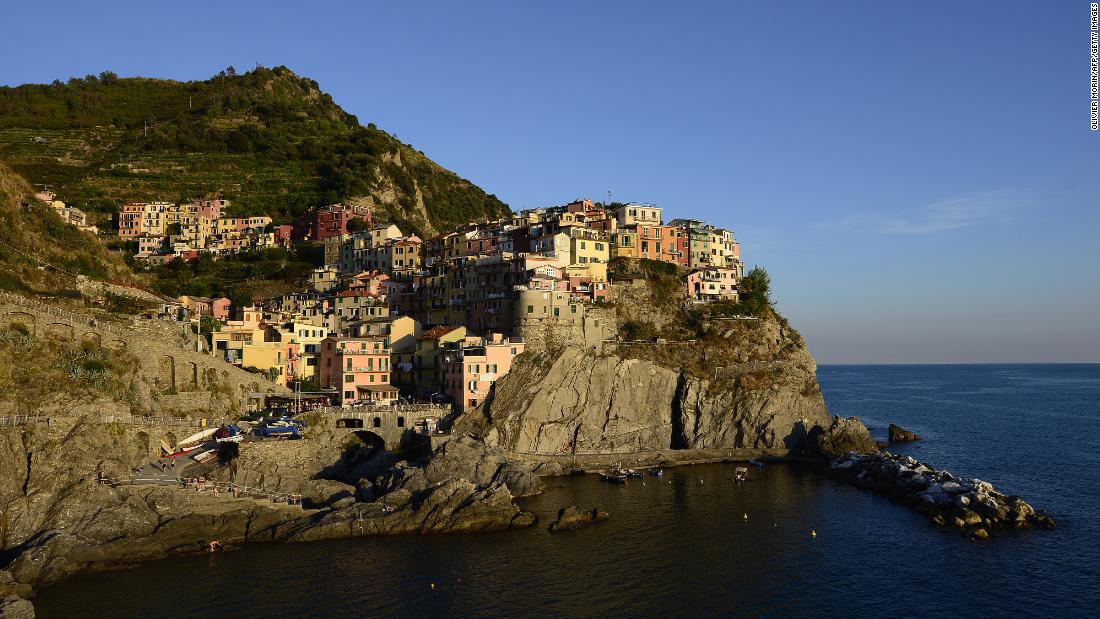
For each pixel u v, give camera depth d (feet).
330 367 469.57
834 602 242.99
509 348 443.73
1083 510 349.00
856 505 353.92
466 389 426.92
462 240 635.25
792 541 299.79
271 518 298.76
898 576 264.31
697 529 314.14
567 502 353.72
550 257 533.96
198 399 375.66
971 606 240.73
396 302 596.29
